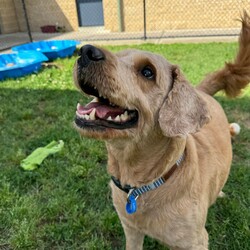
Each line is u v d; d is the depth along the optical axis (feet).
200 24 9.12
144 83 1.35
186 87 1.38
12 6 11.23
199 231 1.47
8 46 8.19
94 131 1.26
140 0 9.36
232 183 2.29
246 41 2.07
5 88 4.30
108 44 7.62
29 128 3.13
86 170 2.42
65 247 1.86
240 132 2.87
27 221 1.97
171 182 1.37
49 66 5.45
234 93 2.24
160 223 1.42
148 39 7.93
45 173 2.40
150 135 1.34
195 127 1.34
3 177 2.35
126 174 1.41
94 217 2.02
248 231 1.87
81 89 1.28
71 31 10.54
